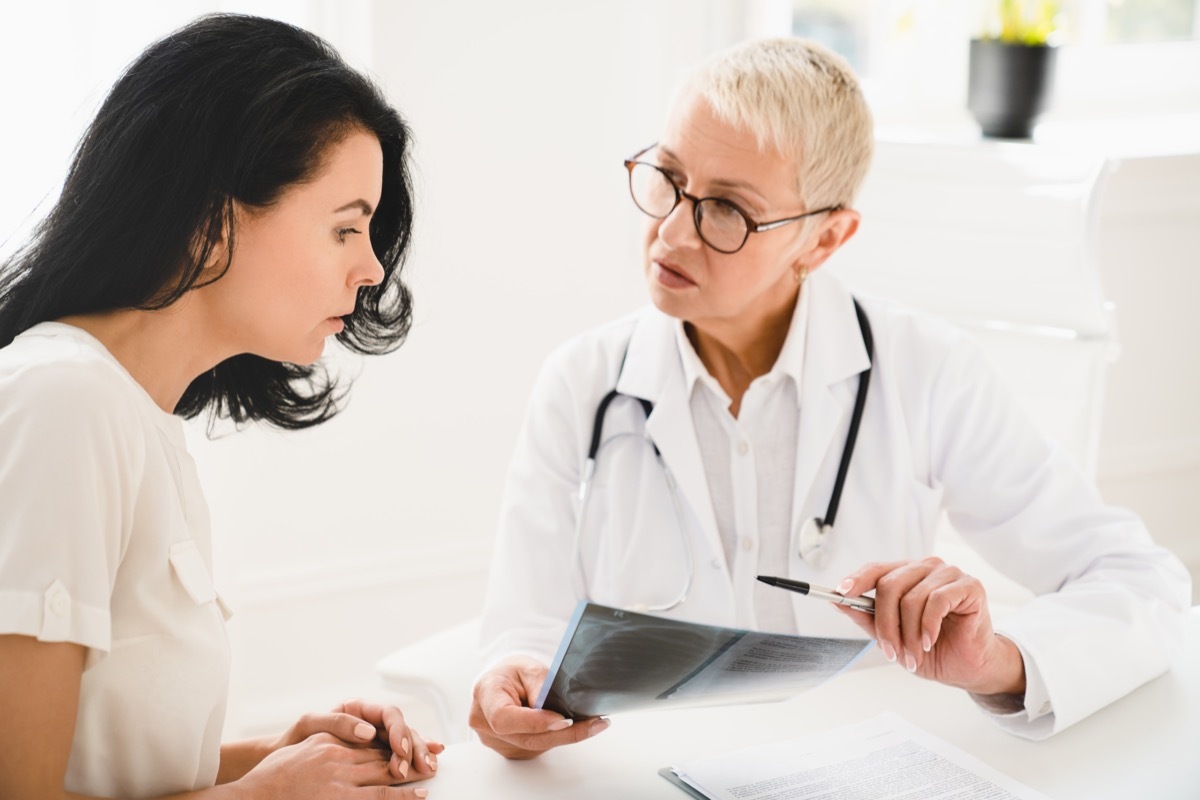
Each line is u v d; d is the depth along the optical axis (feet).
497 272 7.63
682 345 4.80
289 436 7.23
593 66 7.61
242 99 3.01
